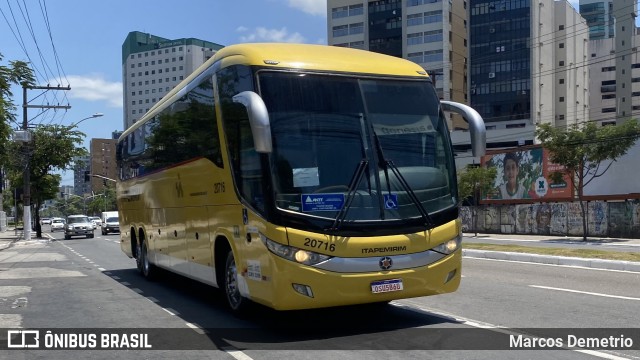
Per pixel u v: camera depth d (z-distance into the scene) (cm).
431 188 760
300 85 726
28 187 4019
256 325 822
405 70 803
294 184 689
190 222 1002
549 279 1271
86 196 13250
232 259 847
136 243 1539
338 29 9719
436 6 8944
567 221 3884
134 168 1495
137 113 11056
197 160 950
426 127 781
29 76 2098
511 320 827
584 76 10656
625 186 3728
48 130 4706
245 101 646
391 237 710
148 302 1081
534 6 8856
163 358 673
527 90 8800
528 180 4372
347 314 878
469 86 9231
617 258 1523
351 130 730
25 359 689
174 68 10575
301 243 674
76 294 1205
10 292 1247
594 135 3064
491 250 1898
